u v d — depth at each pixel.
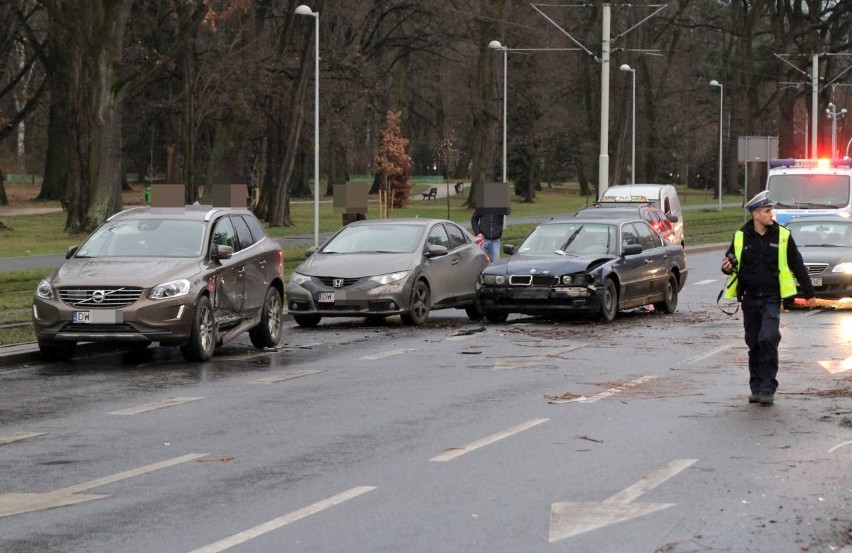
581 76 129.62
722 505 13.34
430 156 194.62
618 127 117.56
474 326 34.19
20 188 158.12
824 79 129.38
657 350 27.98
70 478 15.02
